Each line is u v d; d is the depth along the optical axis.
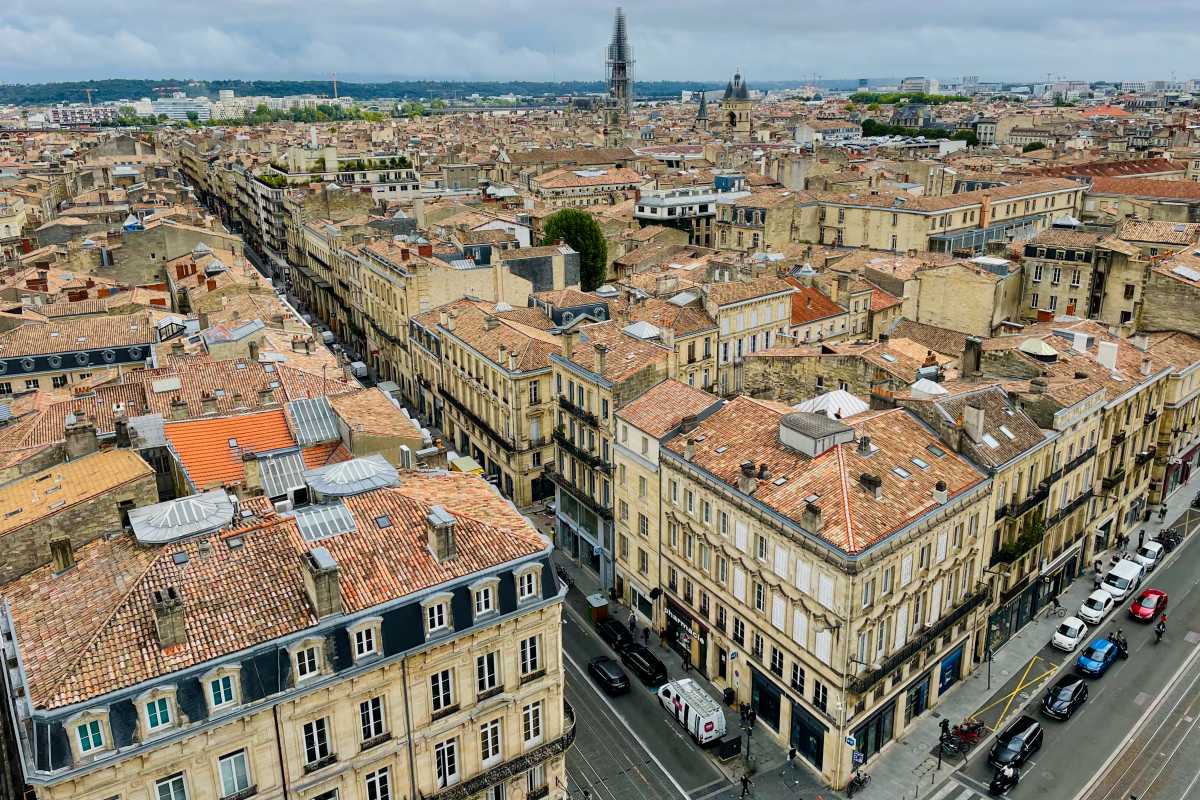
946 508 62.28
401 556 48.69
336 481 53.25
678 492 71.75
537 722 53.22
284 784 44.78
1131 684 71.38
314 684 44.12
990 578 71.25
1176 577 86.38
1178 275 104.81
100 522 53.28
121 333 105.00
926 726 67.25
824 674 59.66
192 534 48.00
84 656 40.72
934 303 124.38
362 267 151.00
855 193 192.50
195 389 78.69
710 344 109.12
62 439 67.69
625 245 185.75
